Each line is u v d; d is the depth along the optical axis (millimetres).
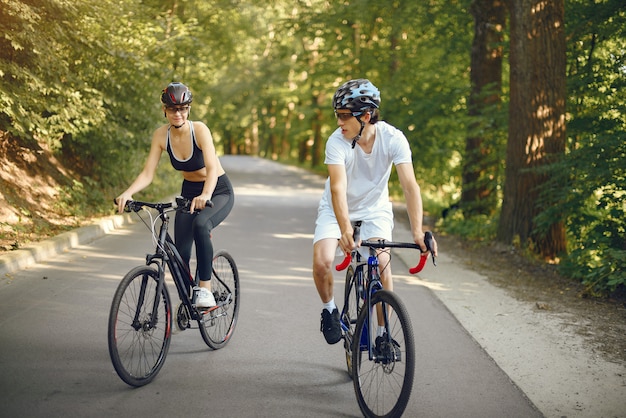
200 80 19781
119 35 11781
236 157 54906
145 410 3666
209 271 4672
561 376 4457
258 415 3668
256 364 4562
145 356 4168
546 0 9625
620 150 8211
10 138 10898
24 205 9758
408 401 3771
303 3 19266
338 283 7355
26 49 8883
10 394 3791
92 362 4402
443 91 16516
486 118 12578
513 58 9945
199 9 21078
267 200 17172
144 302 4141
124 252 8594
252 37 24688
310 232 11422
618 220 8156
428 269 8383
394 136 3936
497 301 6680
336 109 3848
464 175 14398
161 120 13141
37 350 4586
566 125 10016
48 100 9711
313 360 4688
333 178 3852
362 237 4098
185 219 4754
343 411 3779
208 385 4113
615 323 5898
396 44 20844
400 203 19312
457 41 15242
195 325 5492
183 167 4719
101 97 10750
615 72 10172
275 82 36594
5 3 7957
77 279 6855
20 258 7219
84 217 10758
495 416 3762
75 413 3572
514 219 10055
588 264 8312
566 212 8977
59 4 8867
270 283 7184
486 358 4812
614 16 10320
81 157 13180
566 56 10234
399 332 3582
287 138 53125
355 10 16000
